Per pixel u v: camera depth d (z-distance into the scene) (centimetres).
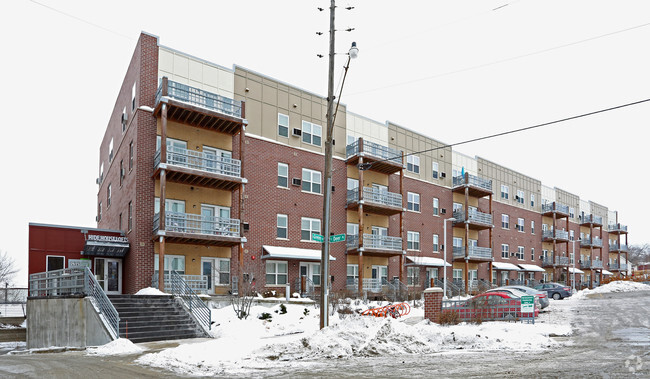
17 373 1074
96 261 2678
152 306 2028
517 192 5584
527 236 5619
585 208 7306
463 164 4788
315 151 3388
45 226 2583
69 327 1778
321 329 1429
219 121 2744
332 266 3372
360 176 3456
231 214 2875
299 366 1091
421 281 4031
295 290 3116
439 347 1374
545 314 2375
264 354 1227
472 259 4384
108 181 3497
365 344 1284
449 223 4453
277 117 3203
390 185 3919
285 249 3062
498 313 1972
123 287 2709
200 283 2666
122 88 3108
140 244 2500
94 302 1745
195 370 1075
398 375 945
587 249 7181
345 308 2450
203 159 2634
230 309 2255
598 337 1550
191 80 2806
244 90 3055
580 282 6781
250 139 3025
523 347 1345
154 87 2659
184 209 2697
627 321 2017
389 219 3875
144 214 2533
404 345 1319
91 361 1247
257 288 2861
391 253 3584
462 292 4231
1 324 2717
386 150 3753
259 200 3011
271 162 3114
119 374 1034
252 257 2922
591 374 903
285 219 3150
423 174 4284
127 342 1496
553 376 891
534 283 5484
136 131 2575
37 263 2536
